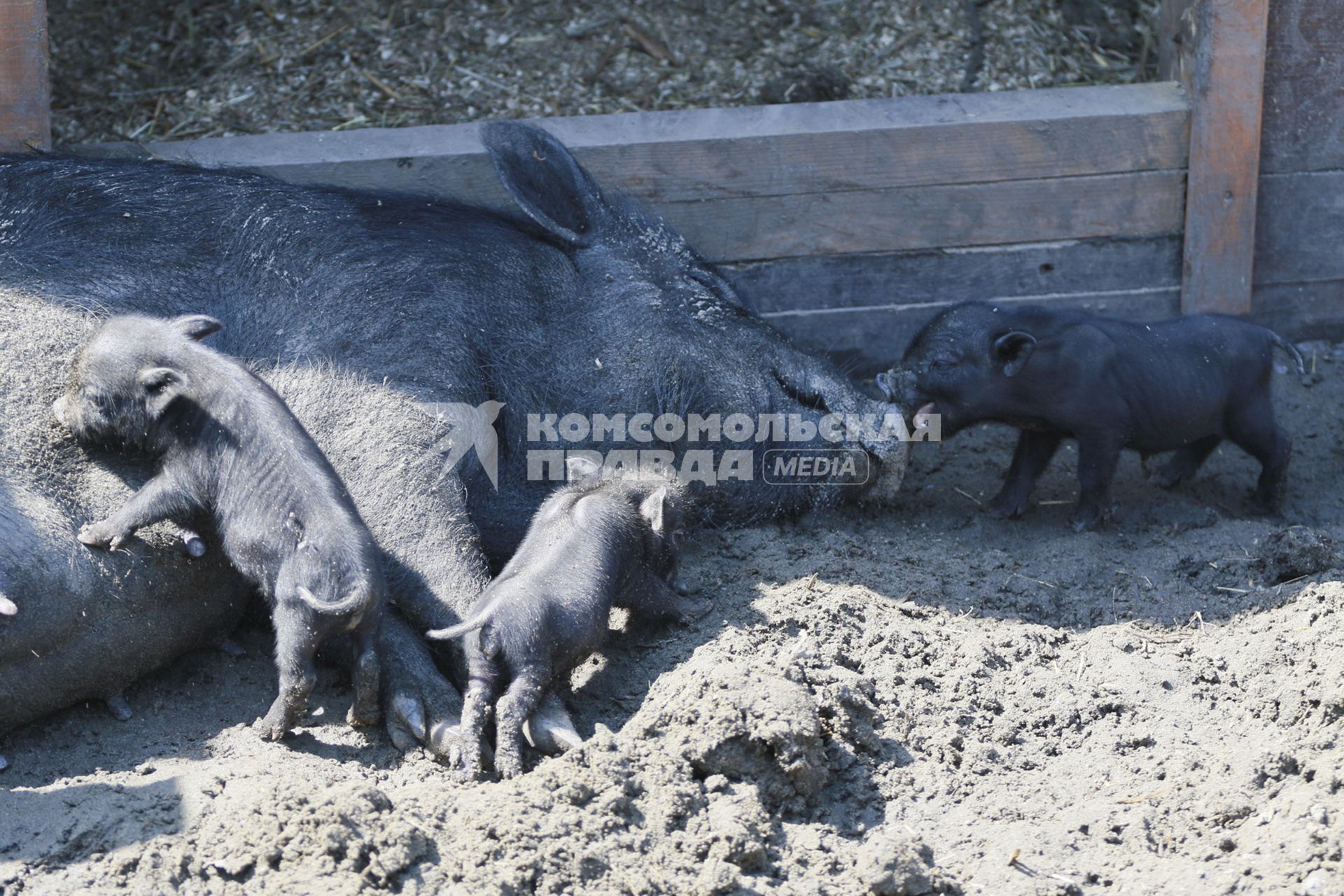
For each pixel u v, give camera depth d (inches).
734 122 371.2
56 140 409.1
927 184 375.2
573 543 253.4
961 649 267.4
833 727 239.5
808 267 380.2
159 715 261.7
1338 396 387.2
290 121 417.4
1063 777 238.4
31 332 268.7
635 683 261.4
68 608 249.3
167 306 283.0
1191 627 282.2
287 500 241.6
